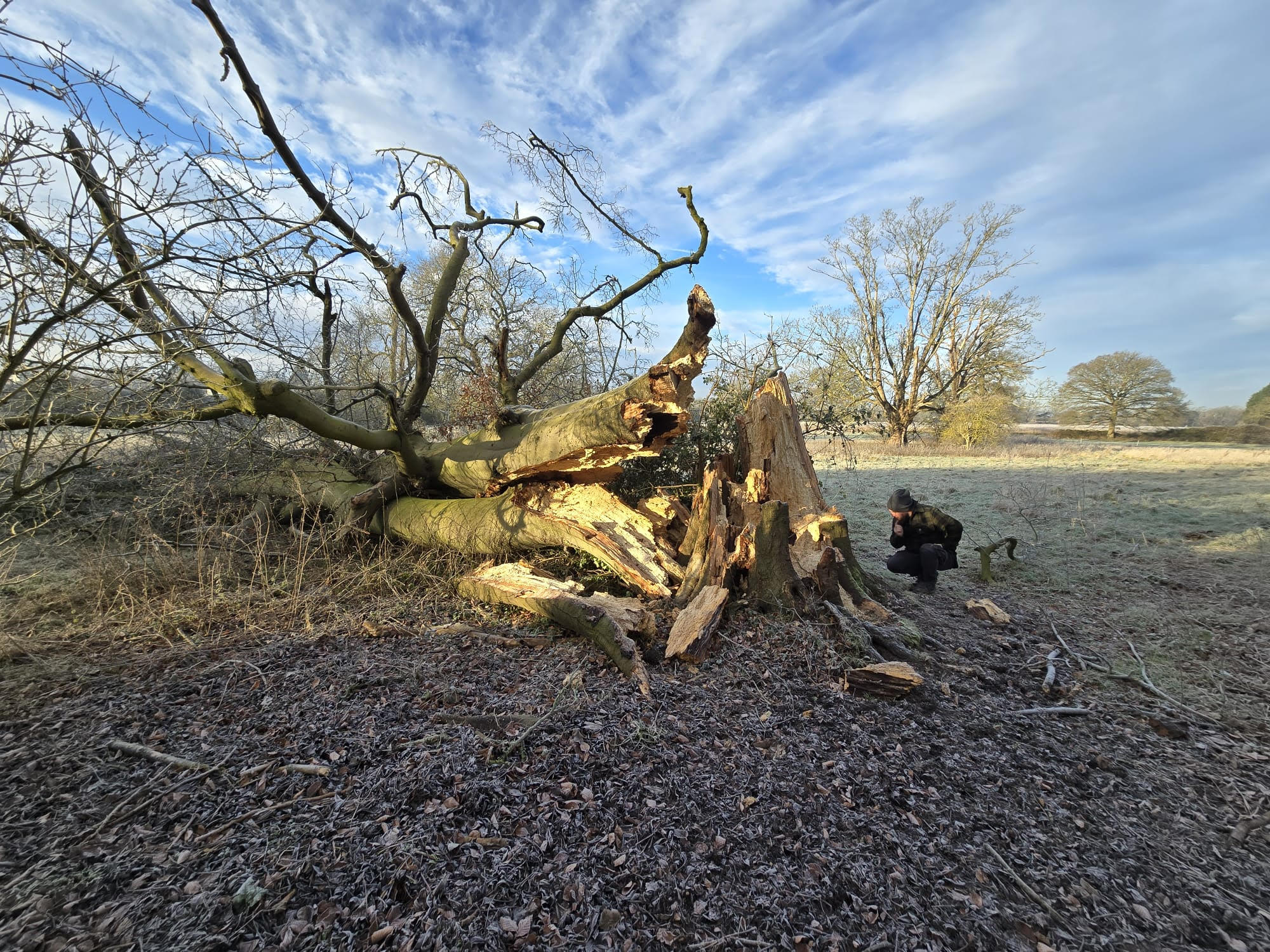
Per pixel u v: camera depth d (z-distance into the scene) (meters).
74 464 5.16
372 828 2.09
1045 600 5.44
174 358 4.24
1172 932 1.95
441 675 3.25
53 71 3.10
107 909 1.74
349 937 1.71
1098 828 2.43
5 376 3.58
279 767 2.40
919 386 30.28
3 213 3.35
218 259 4.12
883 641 3.66
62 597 4.15
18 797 2.15
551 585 4.21
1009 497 10.23
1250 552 6.93
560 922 1.81
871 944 1.83
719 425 6.98
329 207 4.52
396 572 5.02
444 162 6.95
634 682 3.22
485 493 5.44
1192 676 3.89
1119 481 12.45
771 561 4.00
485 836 2.09
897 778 2.59
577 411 4.52
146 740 2.54
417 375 6.00
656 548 4.60
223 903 1.78
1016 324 28.00
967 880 2.10
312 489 6.08
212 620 3.88
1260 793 2.69
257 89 4.32
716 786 2.44
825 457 11.55
